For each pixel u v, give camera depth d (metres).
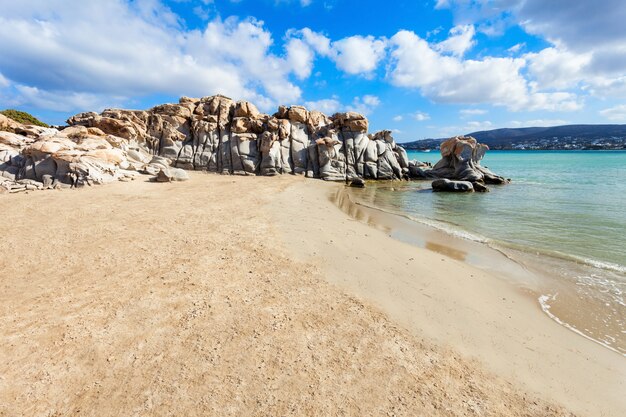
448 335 6.91
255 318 7.16
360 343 6.44
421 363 5.94
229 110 41.03
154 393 5.06
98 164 24.61
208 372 5.53
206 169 37.06
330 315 7.41
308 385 5.32
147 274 9.16
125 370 5.52
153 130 38.38
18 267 9.48
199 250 11.11
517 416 4.88
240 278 9.10
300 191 26.78
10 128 30.66
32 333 6.41
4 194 19.64
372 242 13.30
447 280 9.88
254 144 38.47
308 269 9.91
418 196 28.12
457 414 4.85
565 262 11.94
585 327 7.69
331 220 16.80
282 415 4.73
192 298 7.91
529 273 10.90
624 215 19.66
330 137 40.06
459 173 39.53
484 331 7.16
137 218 14.95
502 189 32.47
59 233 12.57
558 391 5.46
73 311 7.22
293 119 41.12
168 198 20.03
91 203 17.70
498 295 9.16
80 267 9.55
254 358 5.90
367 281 9.34
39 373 5.40
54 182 22.36
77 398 4.94
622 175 47.03
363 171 39.78
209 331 6.65
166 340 6.32
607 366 6.24
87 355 5.86
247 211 17.23
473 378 5.62
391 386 5.34
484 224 17.80
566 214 20.19
